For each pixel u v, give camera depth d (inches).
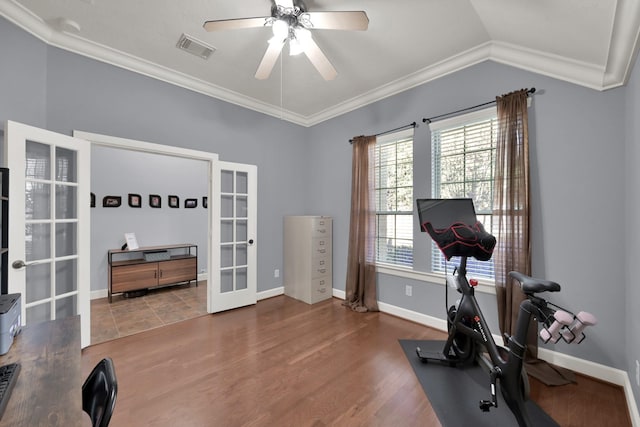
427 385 78.4
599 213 80.6
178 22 90.3
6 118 82.5
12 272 77.9
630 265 71.5
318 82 130.4
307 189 179.6
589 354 82.0
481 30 92.2
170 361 91.0
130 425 63.4
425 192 121.0
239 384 78.8
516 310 89.7
